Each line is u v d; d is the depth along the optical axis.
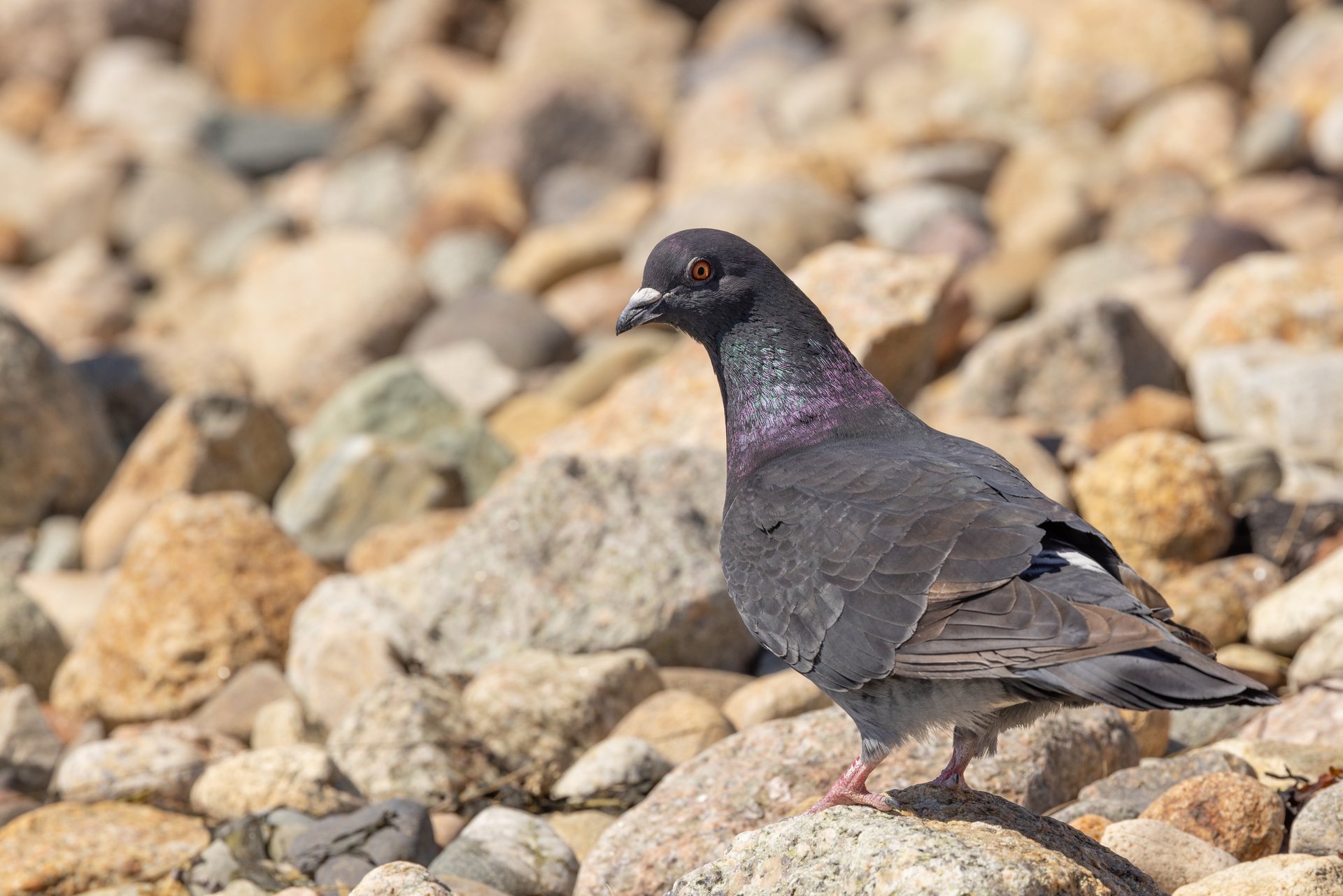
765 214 20.62
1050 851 6.21
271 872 8.38
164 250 26.75
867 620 6.49
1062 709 8.32
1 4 38.06
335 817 8.70
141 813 9.08
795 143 27.53
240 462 15.83
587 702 9.84
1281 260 16.55
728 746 8.58
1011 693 6.32
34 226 28.78
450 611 11.15
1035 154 24.48
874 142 26.00
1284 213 21.38
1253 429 14.22
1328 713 9.10
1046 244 21.44
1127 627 5.74
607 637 10.87
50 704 11.78
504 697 9.84
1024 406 15.38
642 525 11.39
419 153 30.81
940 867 5.96
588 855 8.23
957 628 6.18
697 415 13.87
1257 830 7.60
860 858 6.16
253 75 36.94
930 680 6.48
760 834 6.54
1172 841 7.29
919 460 7.00
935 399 16.33
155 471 15.48
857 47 31.97
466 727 9.80
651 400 14.20
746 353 7.82
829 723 8.58
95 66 37.06
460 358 18.67
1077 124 26.77
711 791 8.31
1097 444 14.39
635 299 8.02
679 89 31.92
